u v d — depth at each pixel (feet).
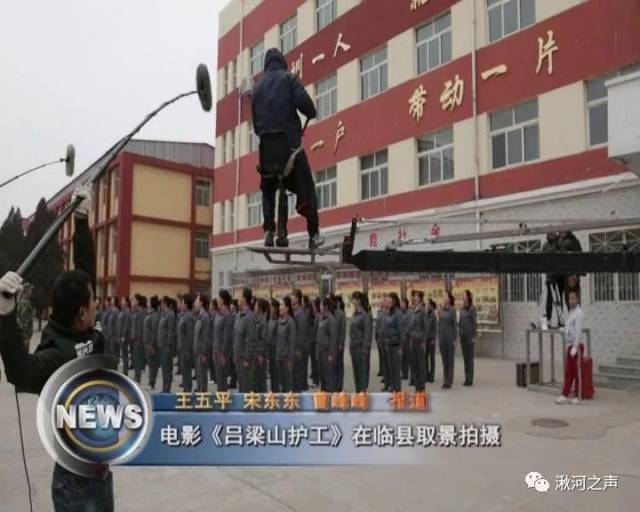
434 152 48.37
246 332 29.19
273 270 59.21
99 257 99.19
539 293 39.19
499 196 42.06
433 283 45.88
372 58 55.72
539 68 39.99
